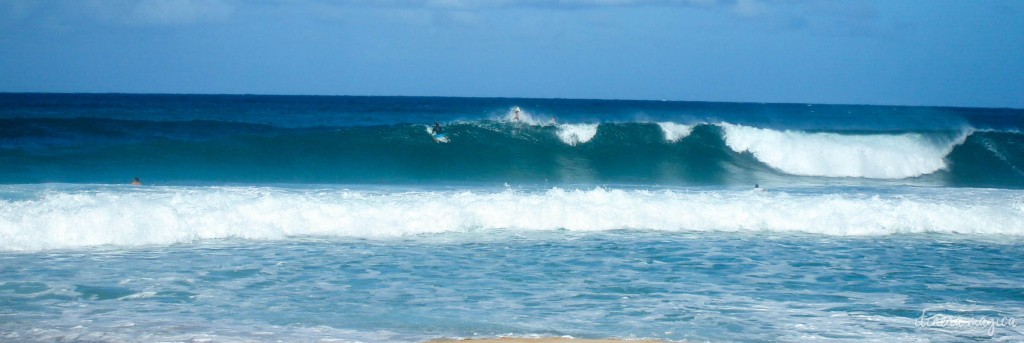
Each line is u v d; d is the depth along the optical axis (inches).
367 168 887.7
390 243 486.0
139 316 320.8
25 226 458.6
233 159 897.5
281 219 514.6
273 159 904.9
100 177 781.9
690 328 315.0
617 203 578.2
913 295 371.9
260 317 322.7
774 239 520.4
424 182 815.1
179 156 895.1
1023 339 305.4
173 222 486.6
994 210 585.9
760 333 309.1
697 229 552.7
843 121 1494.8
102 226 470.6
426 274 403.5
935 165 996.6
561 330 309.9
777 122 1528.1
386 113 2047.2
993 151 1020.5
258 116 1742.1
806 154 987.3
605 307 344.5
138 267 407.5
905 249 493.0
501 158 959.6
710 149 1006.4
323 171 867.4
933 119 1182.3
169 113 1761.8
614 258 449.4
